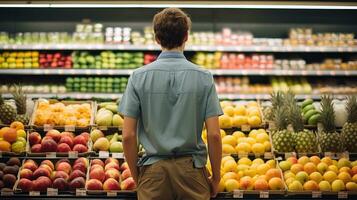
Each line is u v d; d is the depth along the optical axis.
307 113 4.80
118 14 8.33
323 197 3.96
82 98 7.78
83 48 7.66
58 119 4.58
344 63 7.90
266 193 3.91
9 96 7.70
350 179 4.08
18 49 7.75
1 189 3.90
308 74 7.80
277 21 8.39
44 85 7.92
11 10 8.25
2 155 4.22
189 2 6.68
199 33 7.92
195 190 2.95
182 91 2.97
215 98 3.00
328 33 8.00
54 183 3.90
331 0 6.84
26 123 4.64
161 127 2.97
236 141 4.46
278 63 7.89
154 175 2.93
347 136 4.49
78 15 8.30
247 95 7.87
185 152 2.96
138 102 2.99
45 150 4.25
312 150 4.44
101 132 4.50
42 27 8.28
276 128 4.58
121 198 3.88
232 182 3.92
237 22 8.40
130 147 2.97
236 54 8.00
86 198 3.89
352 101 4.66
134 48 7.68
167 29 3.00
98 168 4.04
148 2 6.71
